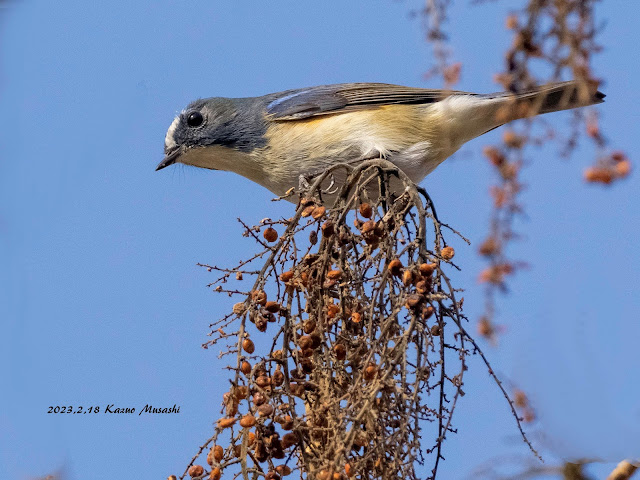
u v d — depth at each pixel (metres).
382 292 7.53
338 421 7.04
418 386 6.91
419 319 7.17
